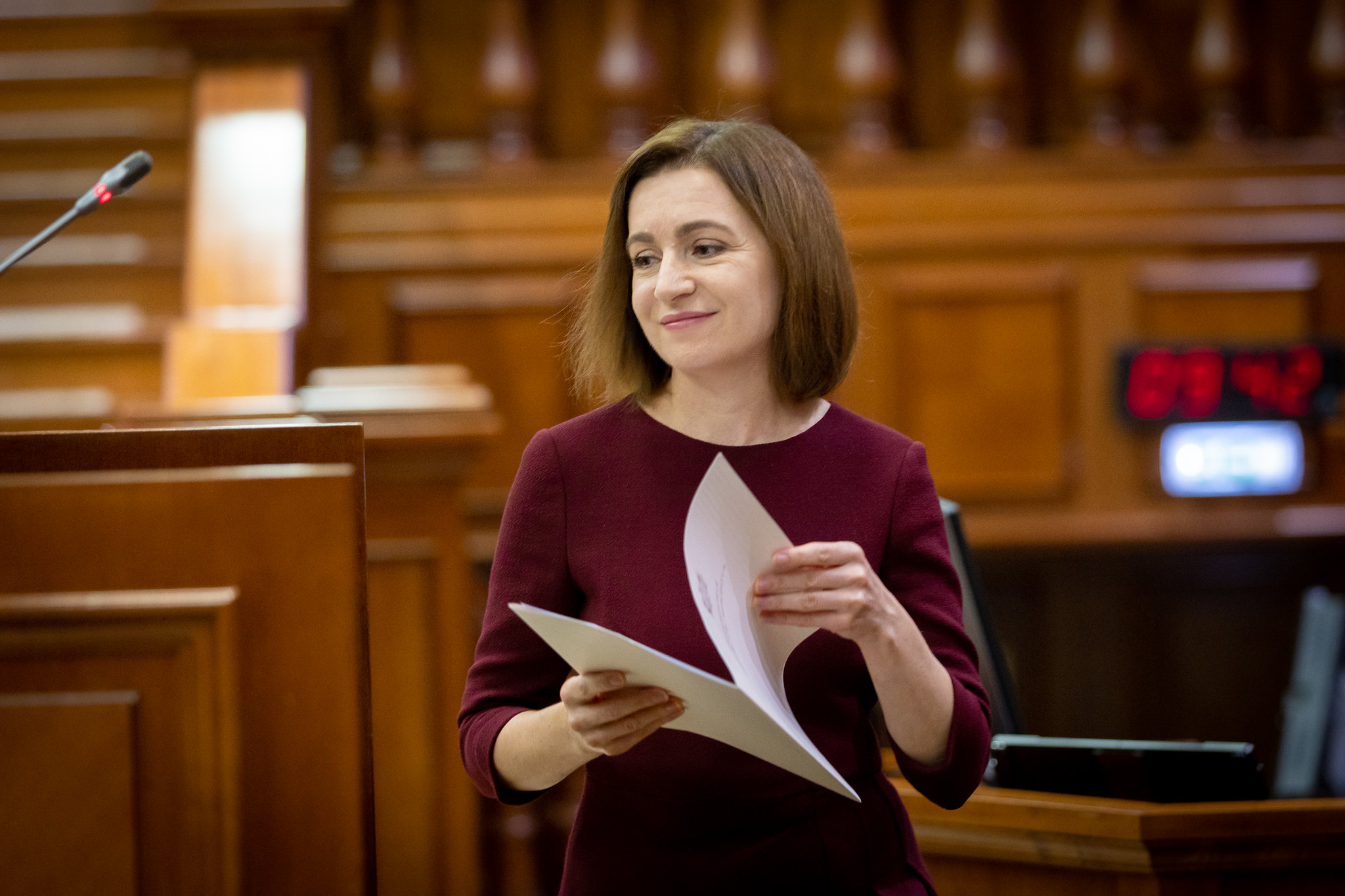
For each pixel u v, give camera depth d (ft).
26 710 10.87
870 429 12.84
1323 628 22.75
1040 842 14.56
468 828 24.45
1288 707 23.76
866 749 12.27
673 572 11.94
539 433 13.03
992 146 38.60
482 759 11.62
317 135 36.76
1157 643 37.96
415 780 24.43
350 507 11.19
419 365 36.70
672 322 12.05
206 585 11.05
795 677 11.77
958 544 15.90
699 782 11.79
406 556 24.47
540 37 41.06
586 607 12.35
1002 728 15.88
